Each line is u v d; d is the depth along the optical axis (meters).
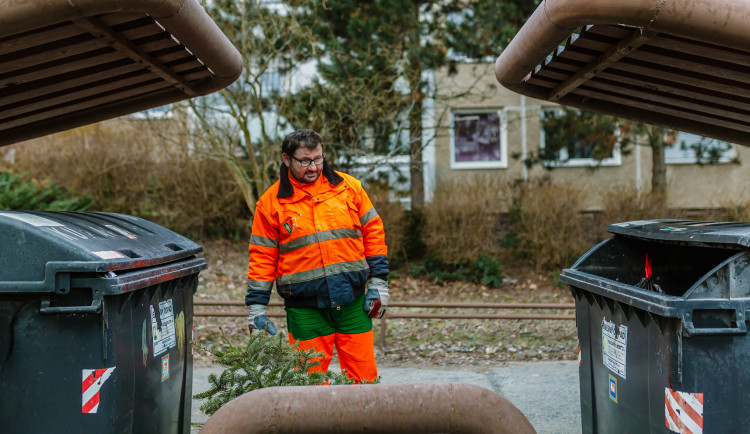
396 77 10.70
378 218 3.59
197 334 7.30
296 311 3.45
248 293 3.48
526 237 11.39
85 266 2.37
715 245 2.63
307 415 1.73
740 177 15.05
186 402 3.32
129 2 2.19
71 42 2.54
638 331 2.69
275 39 9.48
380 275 3.56
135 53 2.72
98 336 2.42
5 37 2.38
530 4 11.70
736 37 2.15
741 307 2.35
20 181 11.03
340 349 3.54
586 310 3.29
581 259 3.46
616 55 2.66
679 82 3.00
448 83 15.19
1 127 3.55
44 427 2.42
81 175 11.75
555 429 4.38
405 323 8.20
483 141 15.85
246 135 9.66
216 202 12.28
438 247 11.20
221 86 3.35
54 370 2.42
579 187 12.73
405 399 1.75
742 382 2.38
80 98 3.31
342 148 10.77
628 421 2.82
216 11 9.34
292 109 10.35
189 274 3.21
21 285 2.38
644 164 15.13
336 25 11.47
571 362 6.31
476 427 1.74
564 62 2.98
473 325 8.09
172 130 11.32
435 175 15.16
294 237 3.41
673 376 2.40
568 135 12.74
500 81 3.32
